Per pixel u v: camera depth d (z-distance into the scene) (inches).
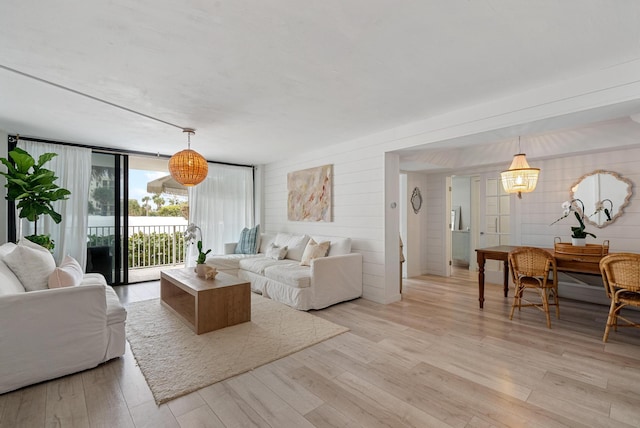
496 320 133.0
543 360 95.4
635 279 103.0
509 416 68.9
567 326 125.3
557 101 101.8
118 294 174.9
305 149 203.8
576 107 97.8
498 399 75.3
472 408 71.8
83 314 87.4
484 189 221.1
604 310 147.9
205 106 124.0
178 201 323.9
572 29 73.4
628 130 142.4
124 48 81.1
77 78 98.4
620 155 155.5
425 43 79.7
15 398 75.2
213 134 165.0
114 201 195.2
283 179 239.5
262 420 67.8
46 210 144.1
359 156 175.0
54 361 83.0
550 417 68.6
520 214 193.9
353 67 92.4
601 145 150.3
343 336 114.8
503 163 199.3
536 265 128.3
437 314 141.5
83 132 158.7
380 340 111.0
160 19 69.0
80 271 116.6
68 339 85.1
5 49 81.2
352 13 67.4
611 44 79.4
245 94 112.3
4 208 150.6
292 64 90.5
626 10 66.2
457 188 291.6
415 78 99.7
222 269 201.3
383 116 137.3
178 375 85.7
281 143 186.7
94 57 85.7
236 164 255.9
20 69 92.4
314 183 205.2
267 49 82.2
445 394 77.4
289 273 153.9
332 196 192.1
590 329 122.0
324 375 86.7
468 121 126.0
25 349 79.1
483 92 110.6
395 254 166.1
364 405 73.0
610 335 115.5
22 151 138.8
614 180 156.2
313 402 74.3
